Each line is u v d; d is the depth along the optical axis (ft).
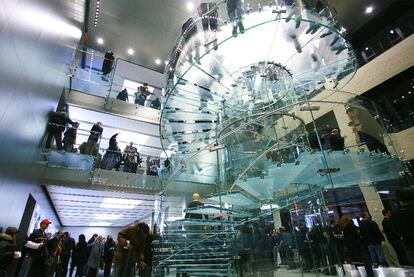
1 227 13.33
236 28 14.20
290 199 18.75
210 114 19.27
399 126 26.30
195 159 17.84
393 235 16.37
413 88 25.88
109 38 39.32
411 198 9.11
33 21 14.15
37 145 19.94
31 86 15.61
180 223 15.33
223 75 17.29
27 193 18.66
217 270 13.84
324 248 16.87
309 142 15.43
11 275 14.65
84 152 24.38
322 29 14.90
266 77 18.26
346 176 18.45
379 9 31.63
